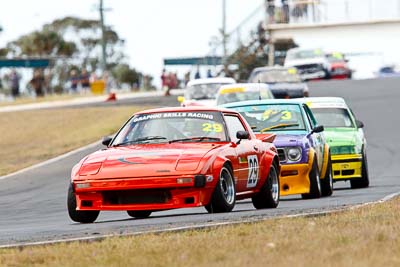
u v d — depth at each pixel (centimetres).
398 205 4216
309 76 18462
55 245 3409
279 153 5600
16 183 7969
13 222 5109
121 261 2953
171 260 2902
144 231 3678
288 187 5600
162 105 15600
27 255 3192
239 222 3794
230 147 4572
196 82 11050
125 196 4347
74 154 10100
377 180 7200
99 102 17900
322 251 2914
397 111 12900
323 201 5262
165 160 4362
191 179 4288
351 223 3581
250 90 9400
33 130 13450
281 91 12488
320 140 5956
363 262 2703
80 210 4475
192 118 4731
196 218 4169
